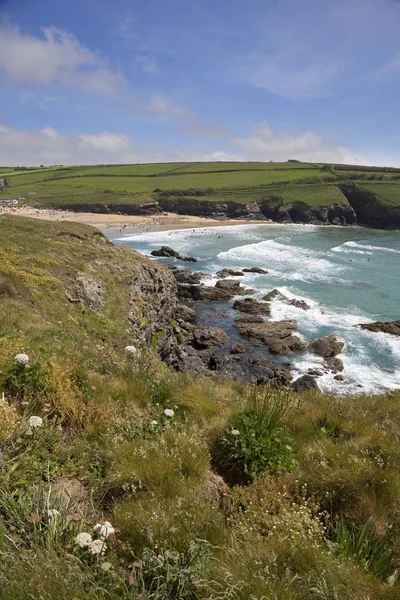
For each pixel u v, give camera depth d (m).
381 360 27.58
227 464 5.64
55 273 21.64
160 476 4.75
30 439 5.12
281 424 6.61
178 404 7.48
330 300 41.28
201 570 3.41
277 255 66.38
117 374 8.03
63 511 3.89
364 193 132.50
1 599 2.84
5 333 8.63
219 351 29.42
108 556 3.51
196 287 43.59
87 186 160.25
